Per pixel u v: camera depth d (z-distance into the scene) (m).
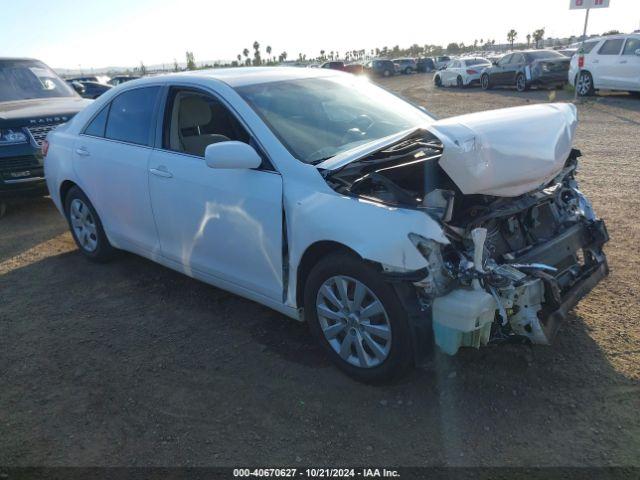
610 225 5.34
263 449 2.72
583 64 16.02
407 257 2.70
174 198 3.93
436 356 2.96
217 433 2.85
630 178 7.02
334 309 3.19
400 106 4.35
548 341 2.78
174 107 4.07
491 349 3.37
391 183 2.94
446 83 26.27
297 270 3.26
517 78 20.38
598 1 14.83
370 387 3.13
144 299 4.44
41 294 4.67
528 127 2.98
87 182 4.83
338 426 2.84
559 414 2.82
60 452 2.78
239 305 4.23
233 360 3.49
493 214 2.94
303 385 3.19
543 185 3.27
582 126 11.15
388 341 2.92
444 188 3.02
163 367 3.46
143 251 4.54
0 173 6.58
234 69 4.36
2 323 4.18
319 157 3.37
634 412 2.79
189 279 4.77
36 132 6.81
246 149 3.26
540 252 3.16
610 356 3.24
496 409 2.88
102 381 3.36
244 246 3.53
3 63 8.13
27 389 3.33
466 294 2.70
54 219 6.95
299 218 3.14
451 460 2.57
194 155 3.85
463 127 2.80
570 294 3.18
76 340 3.87
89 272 5.07
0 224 6.87
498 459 2.56
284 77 4.09
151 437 2.85
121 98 4.59
